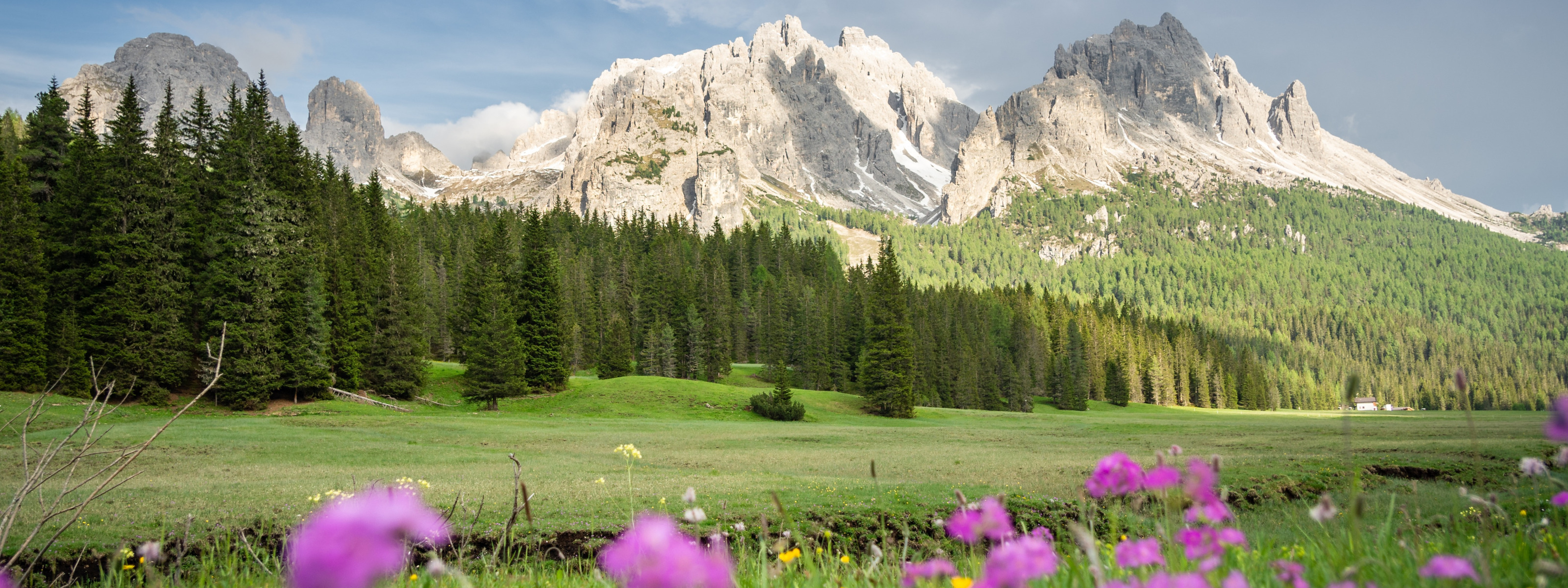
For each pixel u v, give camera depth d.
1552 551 3.14
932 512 14.94
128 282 44.94
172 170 49.59
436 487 17.77
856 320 93.25
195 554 9.96
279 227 49.66
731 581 1.17
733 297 119.50
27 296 41.16
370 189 79.50
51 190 53.62
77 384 41.81
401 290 57.44
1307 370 196.25
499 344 56.66
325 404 48.88
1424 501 13.73
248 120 53.50
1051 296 155.88
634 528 1.13
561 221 161.00
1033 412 93.50
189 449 25.75
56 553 9.91
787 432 43.56
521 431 39.12
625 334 79.19
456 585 4.42
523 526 12.49
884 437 41.16
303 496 15.05
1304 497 17.55
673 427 45.69
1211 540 2.18
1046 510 15.34
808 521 13.77
